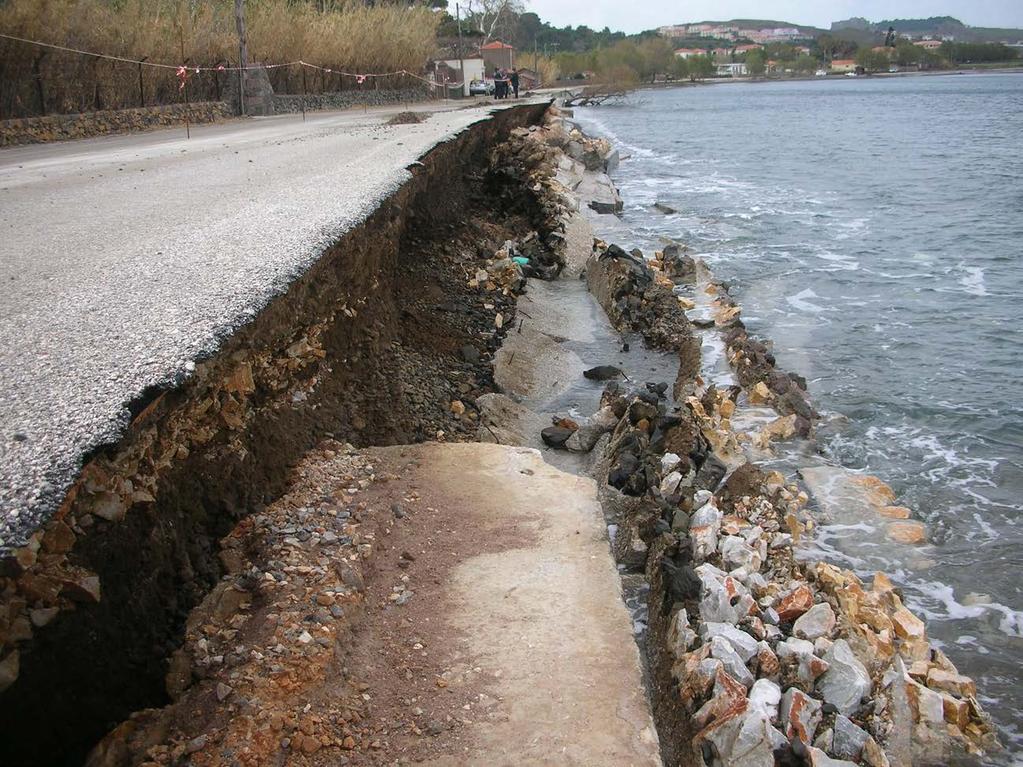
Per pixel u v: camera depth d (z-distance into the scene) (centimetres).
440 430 830
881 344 1296
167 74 2448
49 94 1936
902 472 891
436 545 552
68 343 485
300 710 392
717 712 469
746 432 946
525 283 1360
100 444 376
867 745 472
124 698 376
